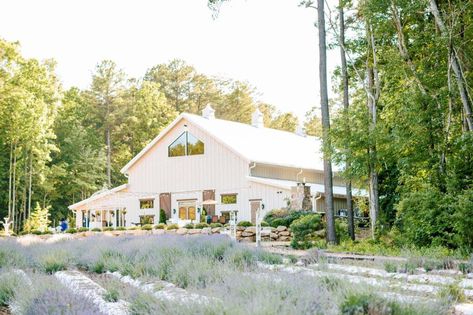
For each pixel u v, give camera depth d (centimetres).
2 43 5359
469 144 1864
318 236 2369
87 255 1482
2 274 1101
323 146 2323
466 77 2148
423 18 2303
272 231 2917
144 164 4272
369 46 2439
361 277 938
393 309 645
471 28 2098
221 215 3888
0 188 5869
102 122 7438
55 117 6294
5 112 5375
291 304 626
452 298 831
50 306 724
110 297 882
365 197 3039
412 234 1881
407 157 2031
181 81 8262
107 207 4375
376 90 2361
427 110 1980
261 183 3734
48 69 5909
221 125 4353
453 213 1783
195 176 4041
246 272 967
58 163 6381
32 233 3909
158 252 1371
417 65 2284
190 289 879
